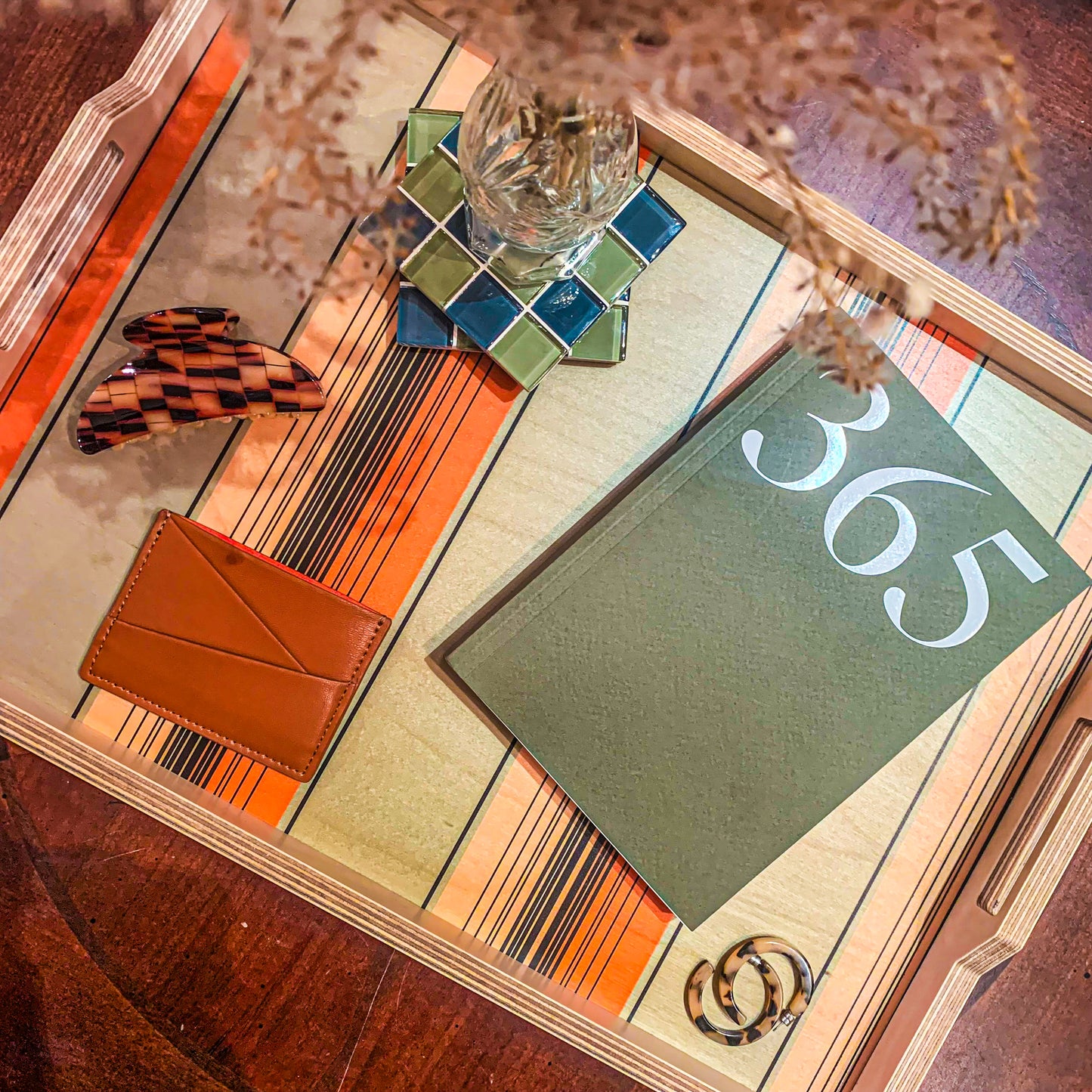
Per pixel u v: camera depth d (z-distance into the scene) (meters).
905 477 0.97
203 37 0.93
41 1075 1.06
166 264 0.95
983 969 0.96
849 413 0.97
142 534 0.96
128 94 0.91
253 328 0.96
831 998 1.01
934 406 1.01
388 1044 1.06
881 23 0.54
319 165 0.95
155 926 1.05
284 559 0.97
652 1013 0.99
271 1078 1.06
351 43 0.93
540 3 0.51
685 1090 0.94
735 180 0.94
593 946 0.99
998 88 0.58
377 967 1.05
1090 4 1.19
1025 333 0.97
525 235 0.81
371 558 0.98
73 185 0.88
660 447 0.99
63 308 0.94
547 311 0.91
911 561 0.97
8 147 1.13
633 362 0.99
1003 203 0.63
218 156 0.95
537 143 0.69
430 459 0.98
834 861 1.01
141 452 0.96
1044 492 1.02
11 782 1.04
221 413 0.94
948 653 0.97
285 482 0.97
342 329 0.97
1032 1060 1.18
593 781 0.95
